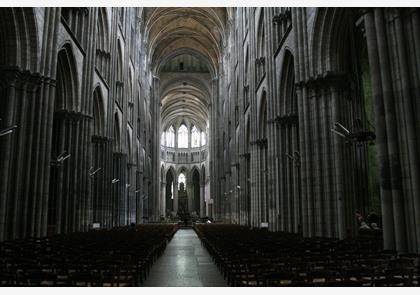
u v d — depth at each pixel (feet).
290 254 35.01
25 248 39.42
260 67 118.42
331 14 61.82
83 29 85.25
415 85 38.14
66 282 24.11
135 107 161.27
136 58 163.02
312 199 64.08
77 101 81.61
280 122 87.81
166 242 81.15
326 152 62.59
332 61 63.77
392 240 38.63
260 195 116.37
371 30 42.14
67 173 78.13
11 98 57.36
